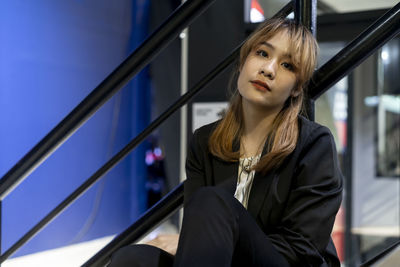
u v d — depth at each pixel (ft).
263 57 3.03
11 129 10.71
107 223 14.10
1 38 10.41
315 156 2.94
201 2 3.25
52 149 3.86
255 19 9.21
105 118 13.88
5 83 10.53
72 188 12.60
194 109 8.87
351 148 10.96
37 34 11.34
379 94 10.92
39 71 11.43
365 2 10.54
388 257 2.74
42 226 4.49
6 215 10.69
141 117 15.64
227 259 2.46
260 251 2.67
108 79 3.54
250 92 3.01
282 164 2.99
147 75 15.94
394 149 10.96
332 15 9.17
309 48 3.00
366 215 11.03
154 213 3.74
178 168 14.12
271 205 2.95
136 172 15.65
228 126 3.26
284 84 2.97
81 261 11.59
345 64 3.04
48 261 11.39
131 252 2.74
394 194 10.94
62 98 12.15
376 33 2.90
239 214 2.62
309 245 2.80
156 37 3.37
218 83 8.68
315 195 2.88
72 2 12.34
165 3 14.98
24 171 3.98
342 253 11.13
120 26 14.26
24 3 10.94
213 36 8.95
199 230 2.48
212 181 3.25
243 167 3.14
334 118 11.69
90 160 13.28
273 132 3.07
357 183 11.07
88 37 13.01
